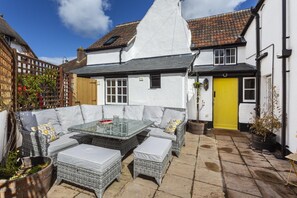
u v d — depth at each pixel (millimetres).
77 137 3951
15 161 2736
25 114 3590
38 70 4695
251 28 6641
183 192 2719
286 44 4184
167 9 7934
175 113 4969
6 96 3346
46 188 2537
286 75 4188
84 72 8062
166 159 3299
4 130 3217
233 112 7016
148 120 4965
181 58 7312
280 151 4430
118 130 3664
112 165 2775
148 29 8414
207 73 6988
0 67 3008
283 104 4195
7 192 2125
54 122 4152
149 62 7754
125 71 6992
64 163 2773
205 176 3215
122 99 7645
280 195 2656
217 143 5211
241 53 7215
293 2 3943
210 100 7137
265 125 4660
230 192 2725
